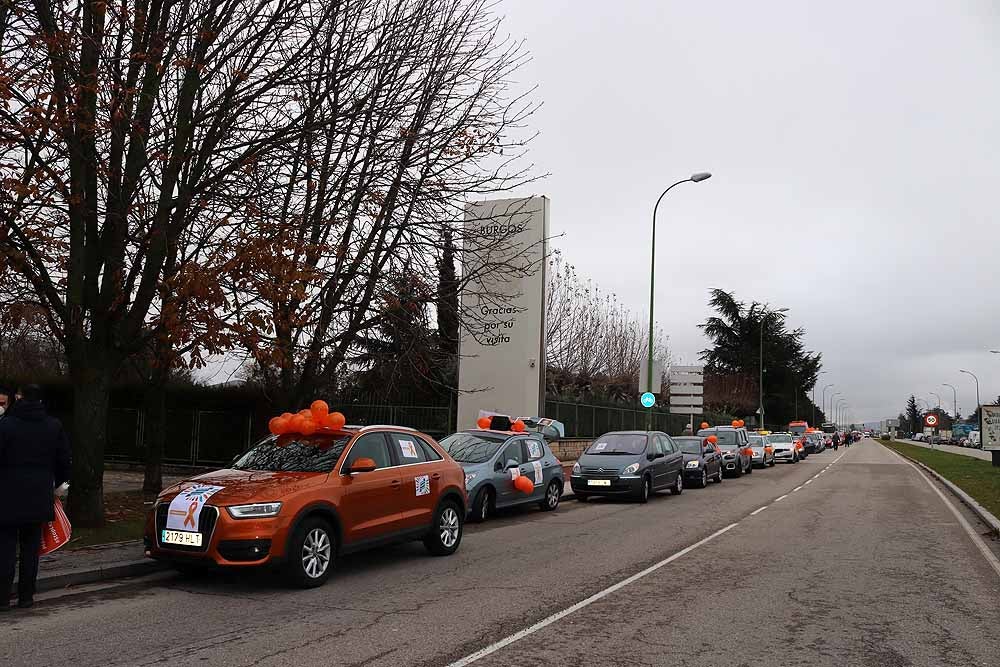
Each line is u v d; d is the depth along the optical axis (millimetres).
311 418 9672
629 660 5836
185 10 11234
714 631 6711
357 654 5871
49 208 10562
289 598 7816
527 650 6059
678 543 11945
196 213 11047
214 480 8516
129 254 11438
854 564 10141
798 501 19359
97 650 5941
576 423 31438
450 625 6793
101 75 9992
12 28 9828
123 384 21656
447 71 13188
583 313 41562
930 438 108688
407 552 10867
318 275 10570
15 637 6297
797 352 87500
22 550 7254
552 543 11898
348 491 8812
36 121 9258
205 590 8156
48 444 7270
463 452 15727
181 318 9852
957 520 15266
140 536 10445
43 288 10289
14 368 23359
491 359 22875
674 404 31969
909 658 6004
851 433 126188
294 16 11828
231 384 21547
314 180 12703
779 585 8727
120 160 10875
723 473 30031
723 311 79375
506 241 17328
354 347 14461
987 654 6125
